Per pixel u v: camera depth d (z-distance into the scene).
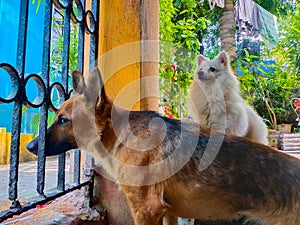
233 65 7.28
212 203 1.57
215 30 9.38
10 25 5.50
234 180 1.54
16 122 1.30
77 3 1.85
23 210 1.32
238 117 3.56
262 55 9.71
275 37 8.91
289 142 5.85
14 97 1.27
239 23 8.06
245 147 1.63
